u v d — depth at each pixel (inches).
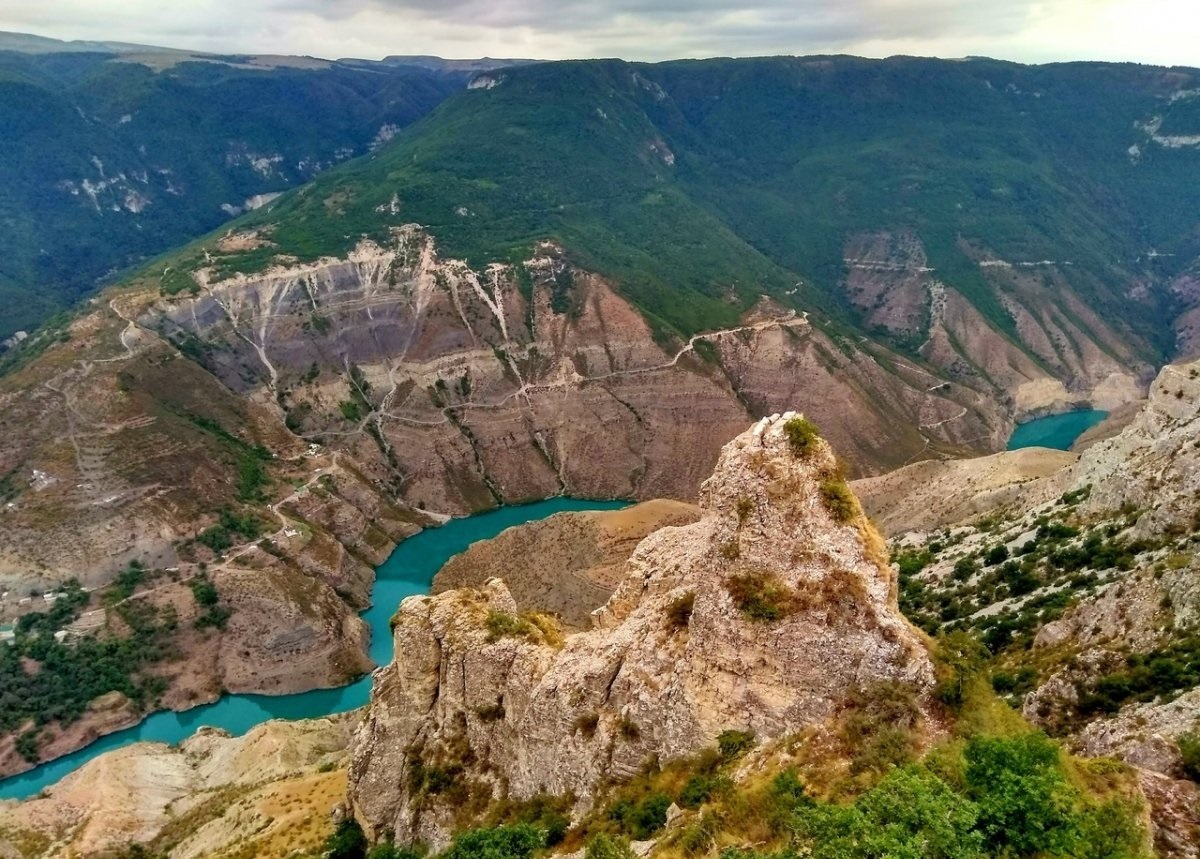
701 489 1956.2
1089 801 1269.7
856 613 1643.7
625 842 1491.1
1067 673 2348.7
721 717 1738.4
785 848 1225.4
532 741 2139.5
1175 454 3390.7
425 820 2272.4
